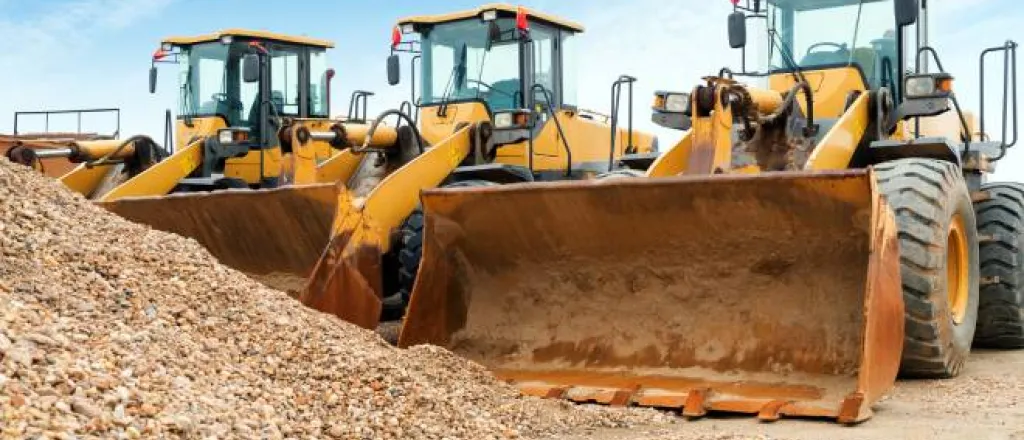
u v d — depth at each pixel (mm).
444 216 7078
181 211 8805
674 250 6516
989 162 8750
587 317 6773
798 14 8539
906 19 7957
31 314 4602
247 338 5395
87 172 13547
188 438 4047
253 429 4375
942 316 6758
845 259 6082
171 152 13203
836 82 8297
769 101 7723
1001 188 8484
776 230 6180
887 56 8367
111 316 5027
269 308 5816
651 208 6406
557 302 6898
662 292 6570
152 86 13703
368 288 8078
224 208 8539
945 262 6820
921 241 6645
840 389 5832
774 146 7883
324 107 14234
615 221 6570
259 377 5008
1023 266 8359
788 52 8531
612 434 5391
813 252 6152
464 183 9680
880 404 6055
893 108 8172
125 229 6234
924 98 8023
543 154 11594
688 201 6281
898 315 6004
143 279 5578
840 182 5805
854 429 5336
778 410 5641
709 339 6355
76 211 6250
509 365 6828
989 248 8305
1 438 3490
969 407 5969
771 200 6062
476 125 10453
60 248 5535
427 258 7102
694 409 5766
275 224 8367
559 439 5273
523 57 11156
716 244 6383
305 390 5055
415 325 7020
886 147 7809
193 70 13656
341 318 7914
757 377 6113
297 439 4484
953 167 7133
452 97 11344
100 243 5855
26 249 5371
